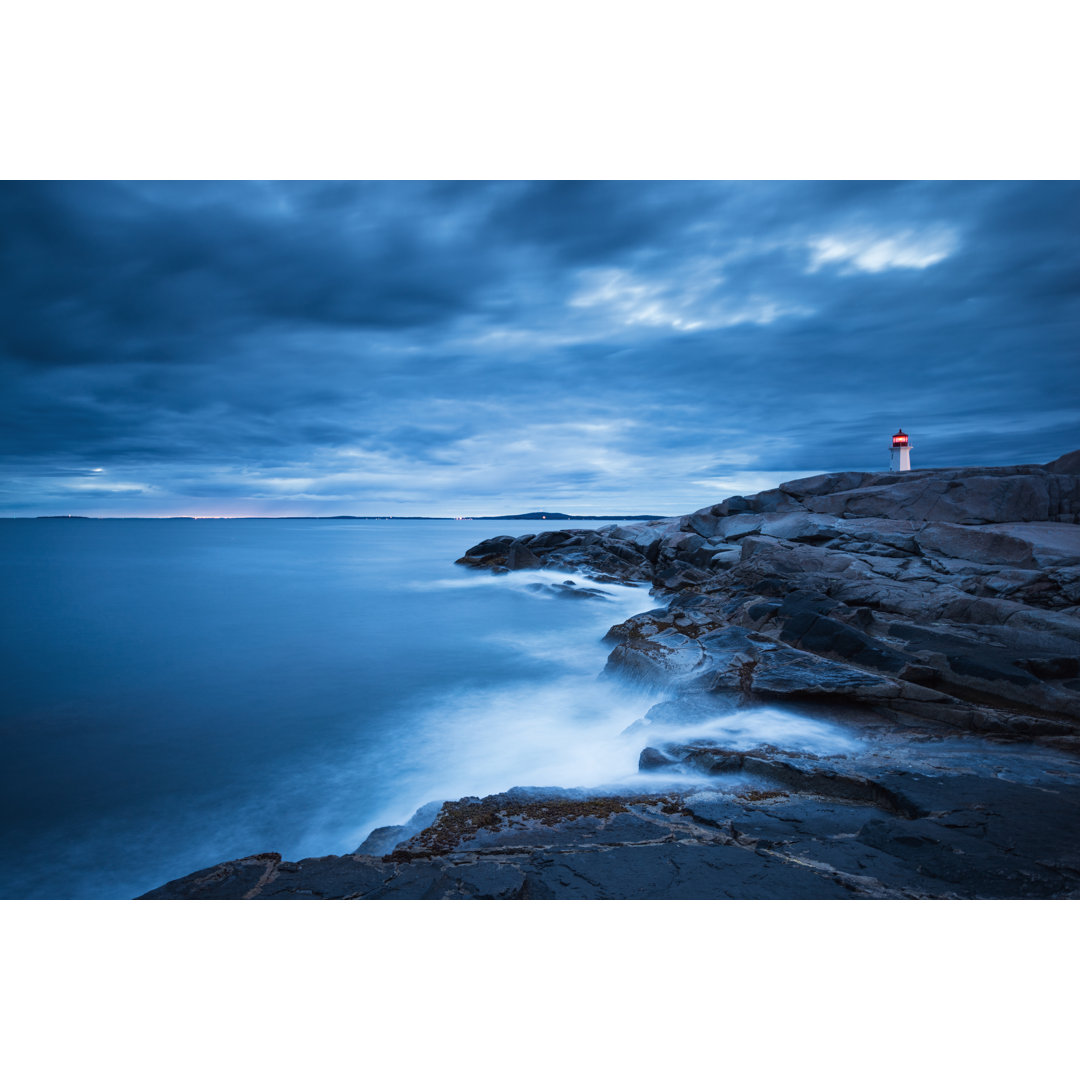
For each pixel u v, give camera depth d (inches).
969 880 166.2
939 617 455.8
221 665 631.8
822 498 872.3
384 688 545.0
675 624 550.9
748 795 237.5
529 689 532.4
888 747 281.3
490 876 172.9
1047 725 287.7
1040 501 707.4
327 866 188.1
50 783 362.3
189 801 340.8
